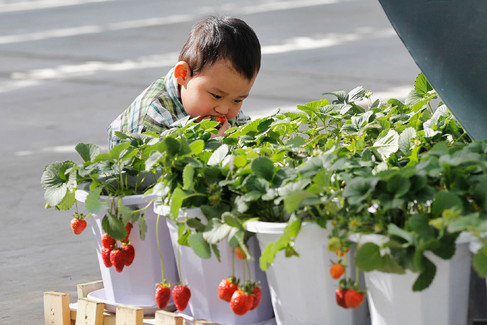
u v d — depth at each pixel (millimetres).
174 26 12102
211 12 13336
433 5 1785
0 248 3635
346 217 1587
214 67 2494
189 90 2564
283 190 1651
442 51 1828
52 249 3592
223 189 1823
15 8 16641
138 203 1991
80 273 3252
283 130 2504
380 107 2730
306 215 1669
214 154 1901
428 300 1534
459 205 1484
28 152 5625
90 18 13969
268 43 10031
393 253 1474
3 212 4227
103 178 2184
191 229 1823
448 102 1903
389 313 1570
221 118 2598
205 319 1907
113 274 2088
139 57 9680
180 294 1820
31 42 11484
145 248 2029
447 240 1452
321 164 1687
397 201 1485
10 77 8945
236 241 1684
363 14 11977
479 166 1568
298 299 1706
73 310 2223
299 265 1678
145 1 15883
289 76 7816
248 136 2275
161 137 2176
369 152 2072
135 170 2160
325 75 7746
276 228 1653
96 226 2105
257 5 13906
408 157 2010
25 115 6992
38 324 2723
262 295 1868
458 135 2264
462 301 1571
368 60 8383
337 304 1687
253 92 7168
